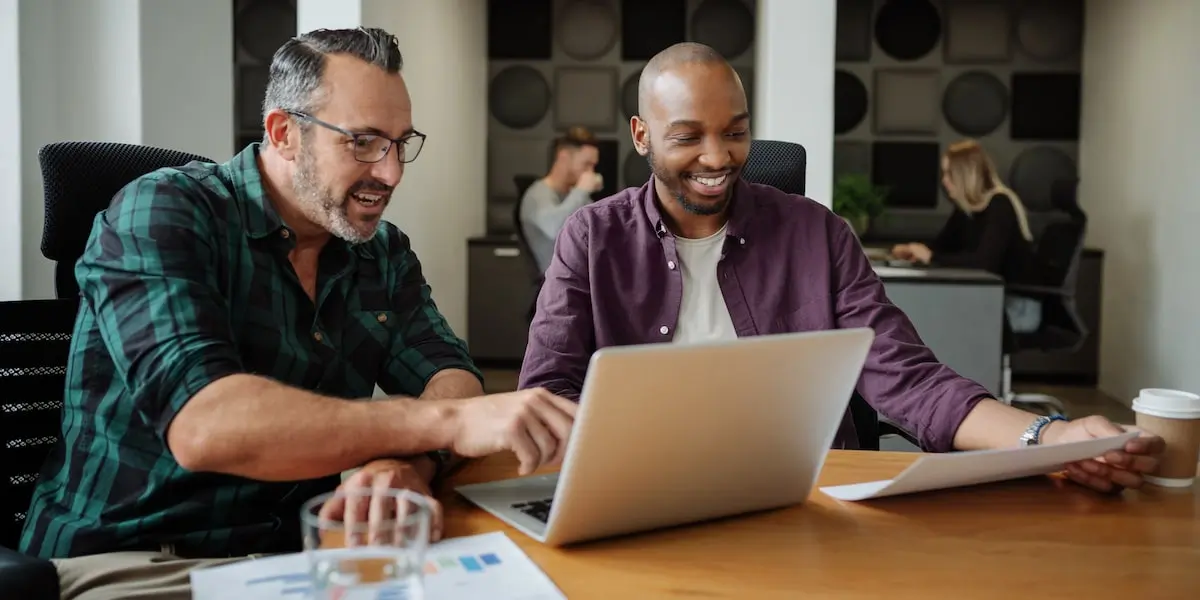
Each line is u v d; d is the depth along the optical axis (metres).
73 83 3.04
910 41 6.55
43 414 1.47
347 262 1.51
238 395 1.12
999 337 4.24
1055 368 6.10
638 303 1.85
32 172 2.95
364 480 1.10
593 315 1.85
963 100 6.54
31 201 2.95
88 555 1.29
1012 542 1.03
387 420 1.13
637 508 1.00
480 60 6.54
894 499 1.17
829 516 1.11
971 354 4.26
